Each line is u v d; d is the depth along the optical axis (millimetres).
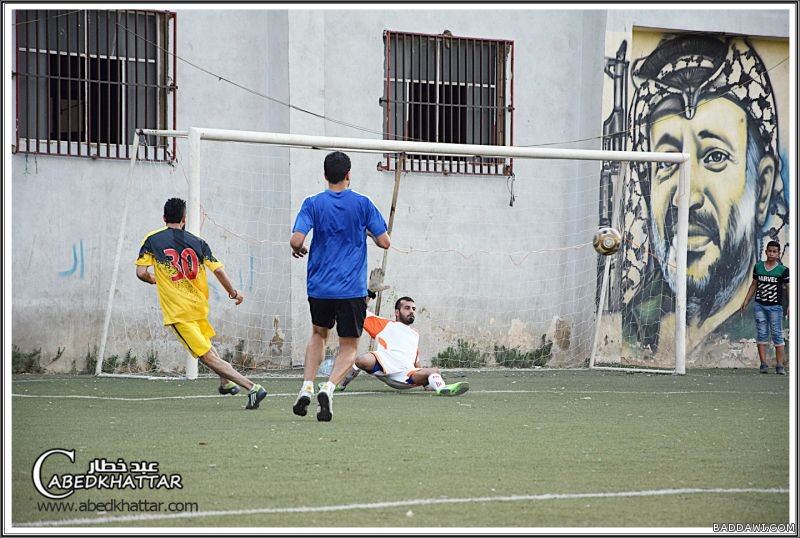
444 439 20312
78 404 25609
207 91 39375
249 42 40156
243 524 12992
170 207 24797
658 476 16672
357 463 17312
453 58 42906
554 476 16500
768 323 42781
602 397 29891
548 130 44531
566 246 44938
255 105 40281
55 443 18938
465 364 42938
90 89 37188
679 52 47031
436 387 29609
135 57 37844
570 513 13859
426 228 42531
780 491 15570
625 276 45688
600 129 44156
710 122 47656
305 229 21969
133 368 37688
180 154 38844
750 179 48531
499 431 21703
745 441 20703
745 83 48219
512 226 43969
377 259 41656
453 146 35938
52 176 36375
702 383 35688
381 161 41688
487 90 43562
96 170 37219
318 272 22219
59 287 36438
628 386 34000
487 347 43438
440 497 14719
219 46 39594
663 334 46906
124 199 37688
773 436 21516
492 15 43531
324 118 40062
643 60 46344
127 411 24172
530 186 44375
